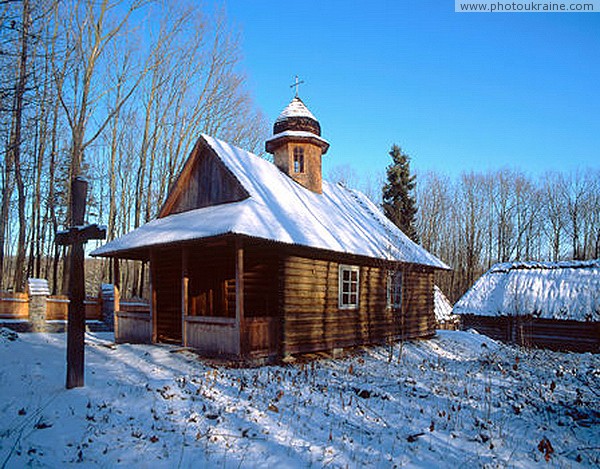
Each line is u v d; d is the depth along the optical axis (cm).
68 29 2088
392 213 3744
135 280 2991
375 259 1509
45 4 1378
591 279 2298
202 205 1387
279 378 919
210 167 1380
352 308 1469
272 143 1731
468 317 2534
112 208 2720
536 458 596
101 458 516
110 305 1853
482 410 795
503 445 635
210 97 3022
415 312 1856
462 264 4991
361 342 1495
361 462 559
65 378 821
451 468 557
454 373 1152
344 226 1555
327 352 1354
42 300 1580
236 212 1113
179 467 508
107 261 3550
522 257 4969
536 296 2348
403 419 729
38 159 2616
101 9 2134
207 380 849
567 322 2195
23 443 530
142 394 736
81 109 2122
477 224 5047
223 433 609
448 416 737
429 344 1800
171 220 1377
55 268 2895
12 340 1130
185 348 1141
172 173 2861
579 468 568
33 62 1098
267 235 1056
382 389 896
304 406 753
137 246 1222
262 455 555
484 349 1916
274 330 1163
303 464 541
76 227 768
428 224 5103
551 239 4838
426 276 1975
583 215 4644
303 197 1559
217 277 1355
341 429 668
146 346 1209
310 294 1292
